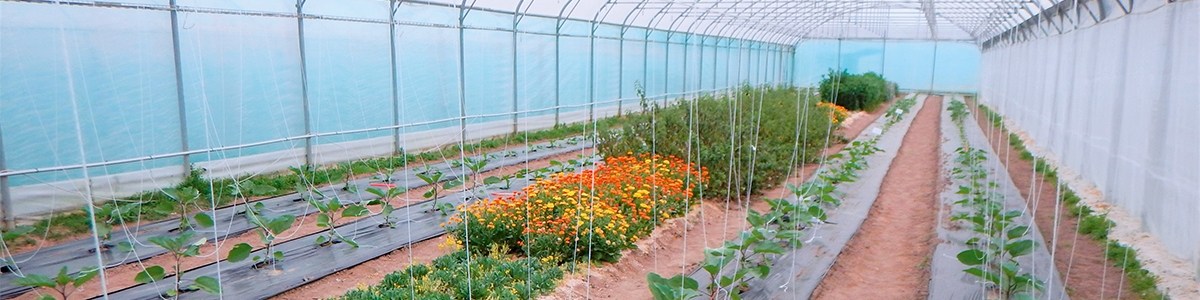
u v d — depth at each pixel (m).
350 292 5.44
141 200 7.49
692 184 8.67
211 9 8.73
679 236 7.73
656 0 13.88
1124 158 7.85
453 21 12.43
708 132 10.14
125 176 8.22
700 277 6.37
